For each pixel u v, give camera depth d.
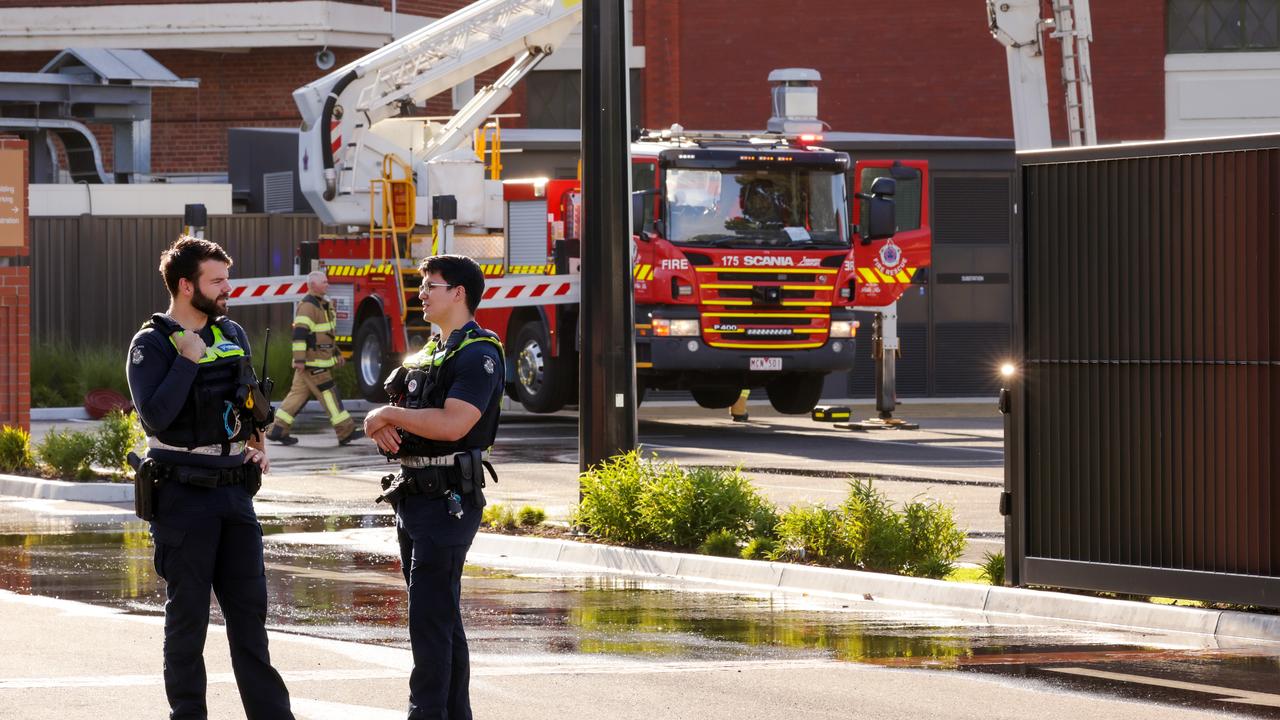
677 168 50.22
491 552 30.62
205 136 79.12
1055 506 24.39
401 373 15.91
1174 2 76.06
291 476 41.31
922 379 66.81
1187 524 23.08
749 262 50.41
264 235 66.69
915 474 41.22
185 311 15.45
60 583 25.77
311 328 48.56
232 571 15.52
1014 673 19.61
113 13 75.62
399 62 60.06
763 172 51.12
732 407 58.41
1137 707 17.83
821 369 51.56
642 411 63.03
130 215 64.88
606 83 31.86
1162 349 23.28
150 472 15.20
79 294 64.25
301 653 20.45
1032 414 24.59
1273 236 22.34
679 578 27.61
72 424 54.34
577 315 54.00
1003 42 46.16
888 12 76.25
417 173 58.22
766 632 22.36
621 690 18.56
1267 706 17.84
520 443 49.00
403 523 15.70
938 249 66.19
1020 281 24.59
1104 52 76.06
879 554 27.12
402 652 20.53
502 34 60.84
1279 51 75.69
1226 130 76.00
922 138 67.94
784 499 35.88
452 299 15.78
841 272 51.62
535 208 55.59
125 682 18.66
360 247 58.84
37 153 73.88
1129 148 23.50
